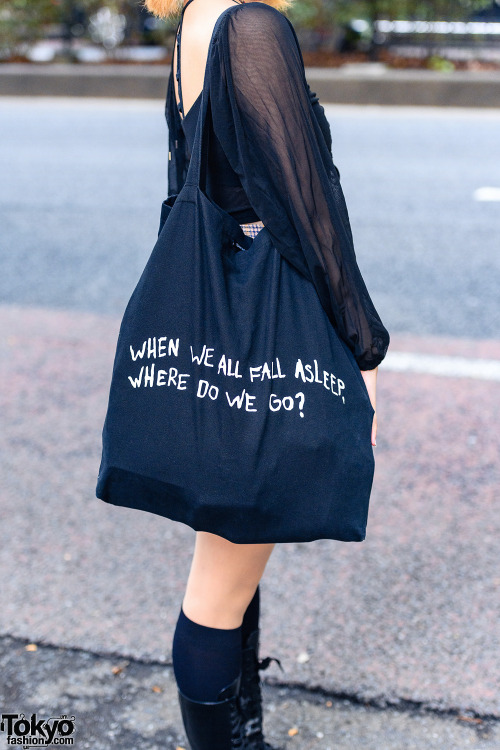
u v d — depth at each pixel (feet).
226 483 4.30
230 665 5.30
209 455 4.31
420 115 34.68
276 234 4.49
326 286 4.52
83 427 11.41
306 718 6.67
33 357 13.60
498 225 20.67
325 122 4.74
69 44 42.50
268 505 4.33
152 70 39.91
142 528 9.22
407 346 13.82
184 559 8.66
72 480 10.14
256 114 4.40
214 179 4.70
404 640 7.45
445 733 6.52
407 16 39.52
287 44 4.45
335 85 36.70
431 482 10.00
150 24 42.60
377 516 9.34
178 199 4.54
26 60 42.57
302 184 4.42
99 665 7.25
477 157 27.50
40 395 12.32
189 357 4.40
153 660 7.29
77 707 6.81
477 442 10.91
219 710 5.33
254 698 5.85
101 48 42.57
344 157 27.48
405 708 6.75
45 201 23.26
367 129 31.65
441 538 8.91
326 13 39.40
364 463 4.46
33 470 10.34
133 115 35.63
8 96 40.11
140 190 24.40
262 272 4.49
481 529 9.07
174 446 4.35
